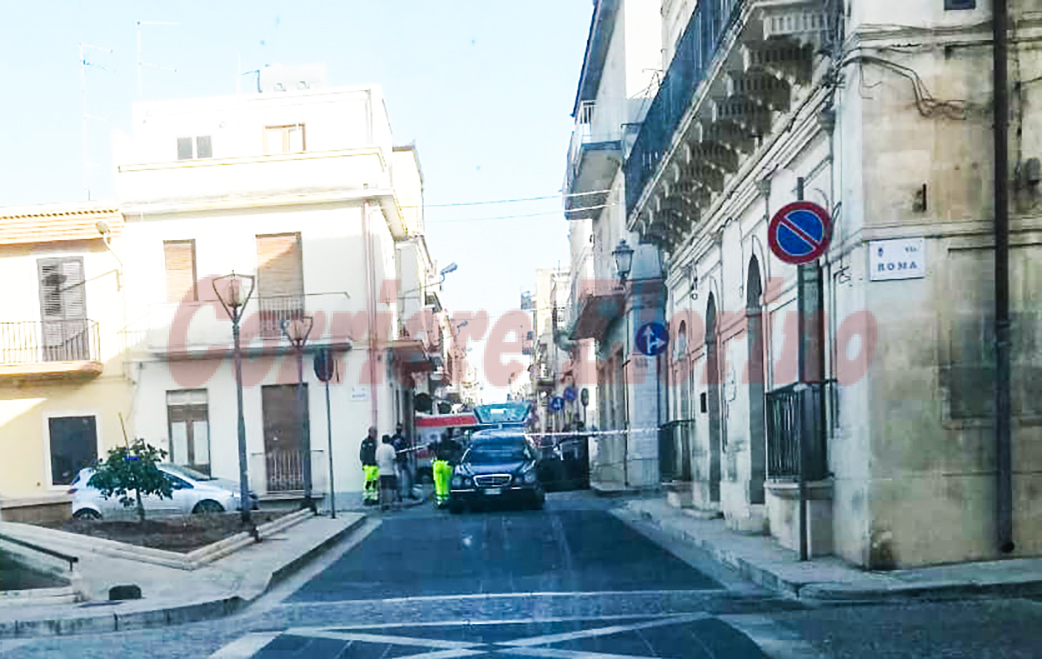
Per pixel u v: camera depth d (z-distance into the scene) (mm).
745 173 13516
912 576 8641
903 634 6859
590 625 7941
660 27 23406
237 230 25188
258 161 25375
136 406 25078
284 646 7594
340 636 7930
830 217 10133
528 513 20453
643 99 22609
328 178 25234
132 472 15625
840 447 9945
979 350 9188
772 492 11633
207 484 20391
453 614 8867
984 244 9203
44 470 25172
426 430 34781
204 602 9516
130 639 8305
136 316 25156
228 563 12570
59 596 9781
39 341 25219
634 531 15836
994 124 9188
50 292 25406
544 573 11328
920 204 9227
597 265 29844
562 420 53250
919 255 9219
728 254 14805
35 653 7746
